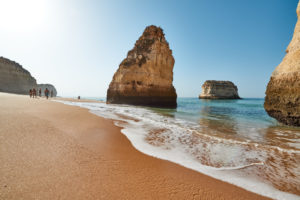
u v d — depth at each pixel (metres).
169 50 26.89
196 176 2.73
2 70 51.56
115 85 27.17
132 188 2.16
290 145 4.92
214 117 12.12
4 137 3.65
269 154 4.07
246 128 7.93
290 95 9.02
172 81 28.30
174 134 5.86
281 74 9.87
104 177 2.38
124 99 24.92
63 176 2.26
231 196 2.21
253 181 2.69
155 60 24.44
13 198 1.70
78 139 4.21
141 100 24.69
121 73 25.62
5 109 8.11
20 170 2.29
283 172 3.07
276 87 10.22
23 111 7.92
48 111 8.91
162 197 2.02
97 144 3.98
